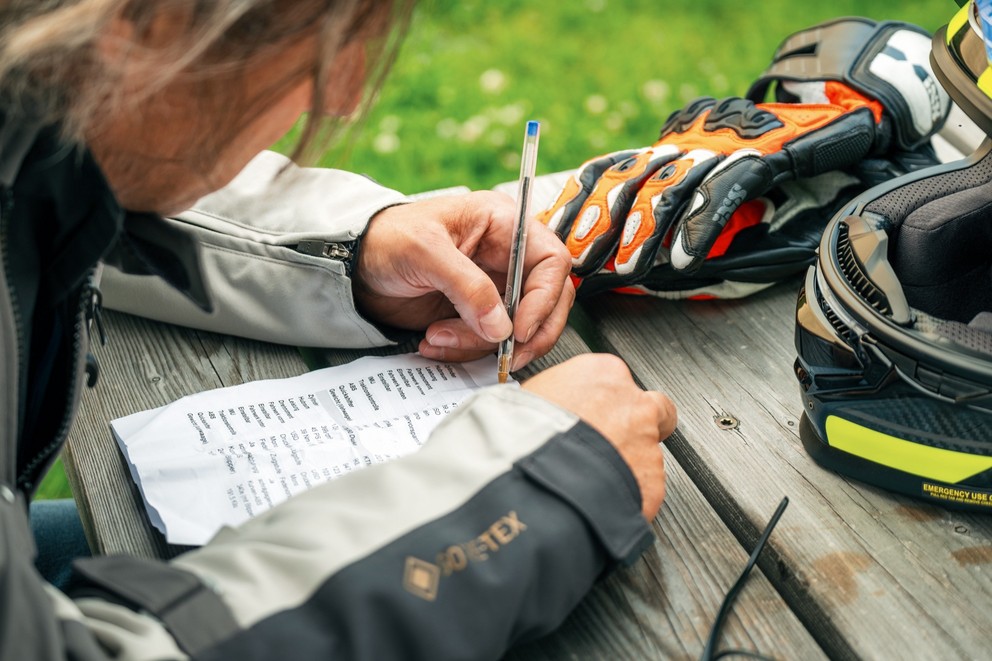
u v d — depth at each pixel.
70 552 1.19
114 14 0.58
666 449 0.98
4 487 0.62
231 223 1.11
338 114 0.75
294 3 0.62
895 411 0.85
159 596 0.63
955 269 0.89
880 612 0.80
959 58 0.84
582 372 0.84
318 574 0.65
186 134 0.68
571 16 3.49
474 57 3.25
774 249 1.16
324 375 1.05
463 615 0.67
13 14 0.60
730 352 1.11
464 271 1.02
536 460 0.75
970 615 0.79
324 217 1.11
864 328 0.83
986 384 0.78
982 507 0.87
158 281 1.09
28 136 0.63
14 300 0.68
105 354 1.09
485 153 2.84
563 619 0.76
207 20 0.59
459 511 0.71
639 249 1.10
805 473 0.94
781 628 0.79
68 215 0.70
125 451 0.93
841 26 1.27
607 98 3.10
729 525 0.93
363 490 0.73
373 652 0.63
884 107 1.17
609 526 0.74
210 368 1.08
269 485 0.90
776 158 1.10
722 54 3.33
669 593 0.82
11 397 0.64
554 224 1.19
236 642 0.61
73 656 0.57
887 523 0.88
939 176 0.92
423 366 1.08
